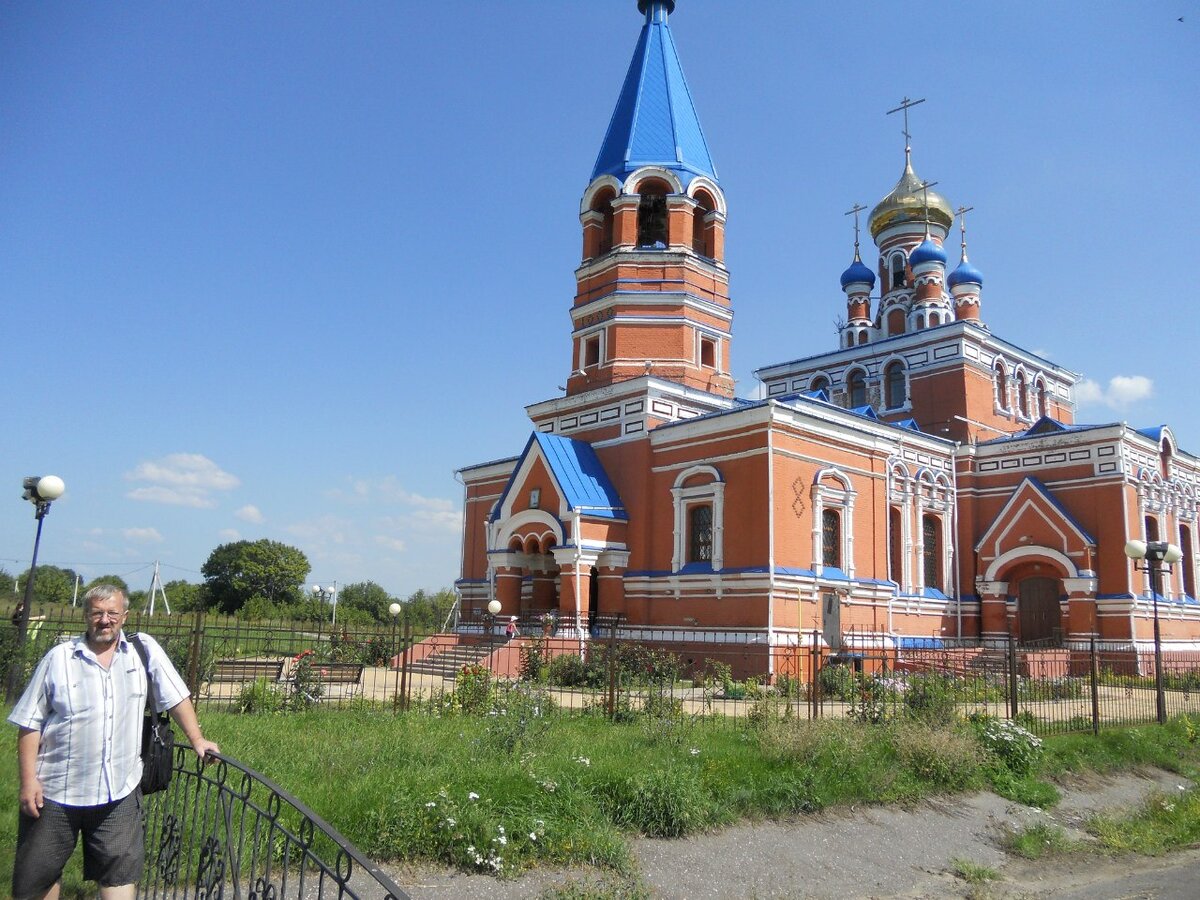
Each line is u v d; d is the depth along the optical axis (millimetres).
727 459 29672
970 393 40250
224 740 13508
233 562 80750
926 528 37438
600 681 24141
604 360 34125
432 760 12836
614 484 32531
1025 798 15539
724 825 12367
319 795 10555
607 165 35781
